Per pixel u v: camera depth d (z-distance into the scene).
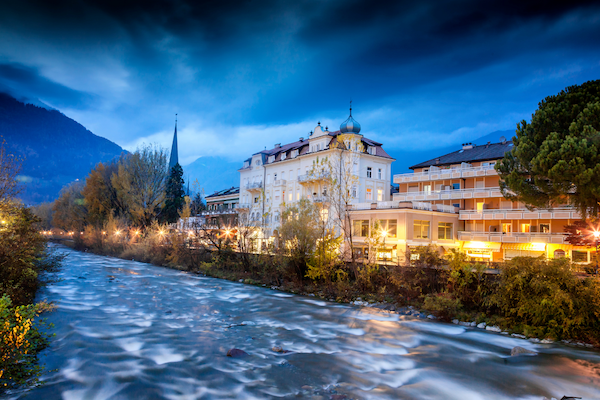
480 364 12.45
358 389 10.10
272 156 59.84
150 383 10.02
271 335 15.32
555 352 13.82
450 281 19.72
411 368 11.95
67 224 78.69
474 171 43.28
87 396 9.16
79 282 27.72
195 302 22.03
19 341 9.59
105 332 14.71
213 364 11.62
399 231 36.59
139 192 56.66
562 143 19.72
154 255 44.84
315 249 26.75
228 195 71.12
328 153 47.53
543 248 37.25
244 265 33.44
